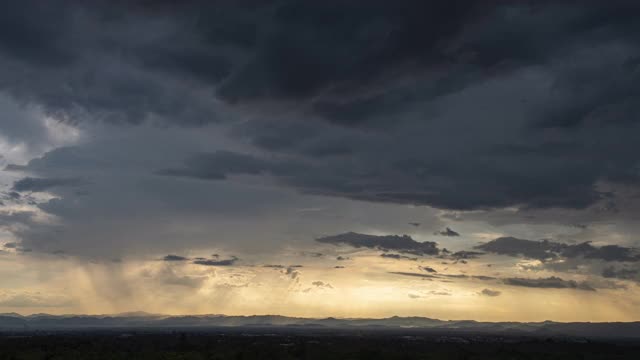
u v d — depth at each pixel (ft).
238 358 637.71
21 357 632.38
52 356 641.40
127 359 617.62
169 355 653.71
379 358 650.43
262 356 654.12
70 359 620.08
